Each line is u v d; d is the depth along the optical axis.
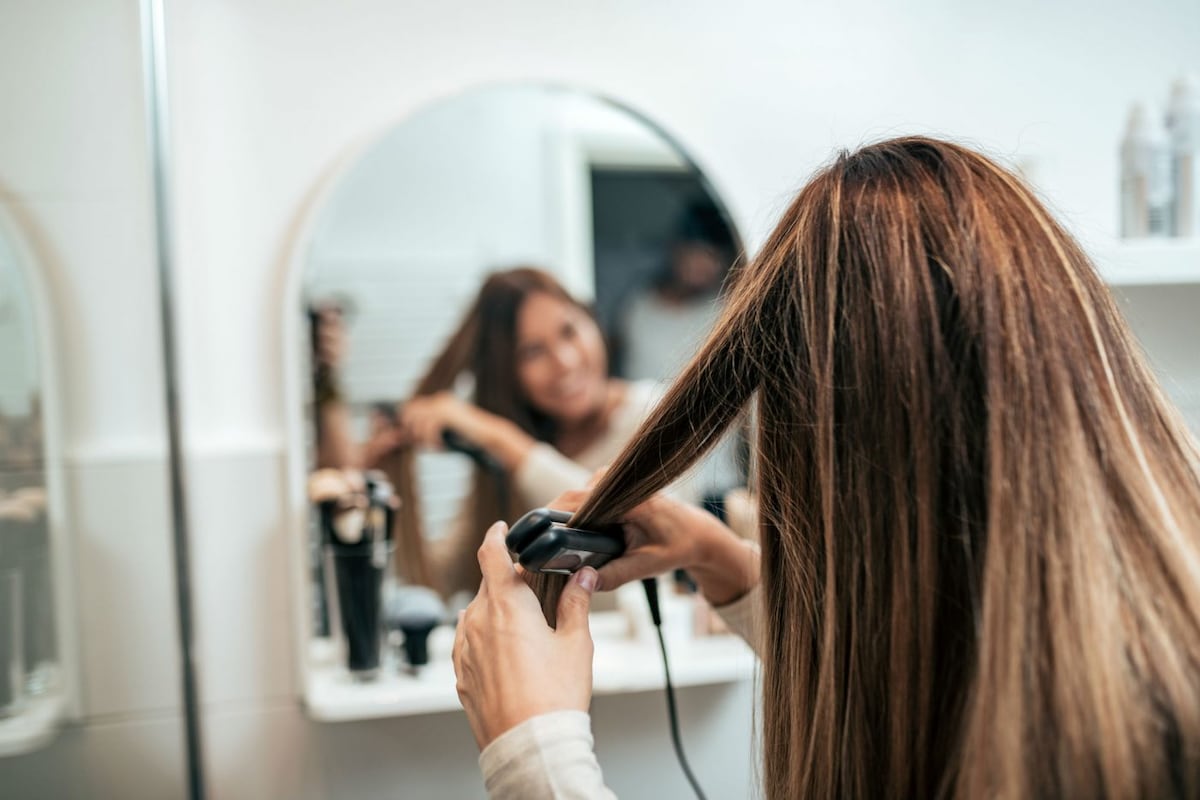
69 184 0.81
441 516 0.99
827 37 1.03
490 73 0.97
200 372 0.92
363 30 0.94
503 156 0.98
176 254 0.91
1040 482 0.41
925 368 0.43
